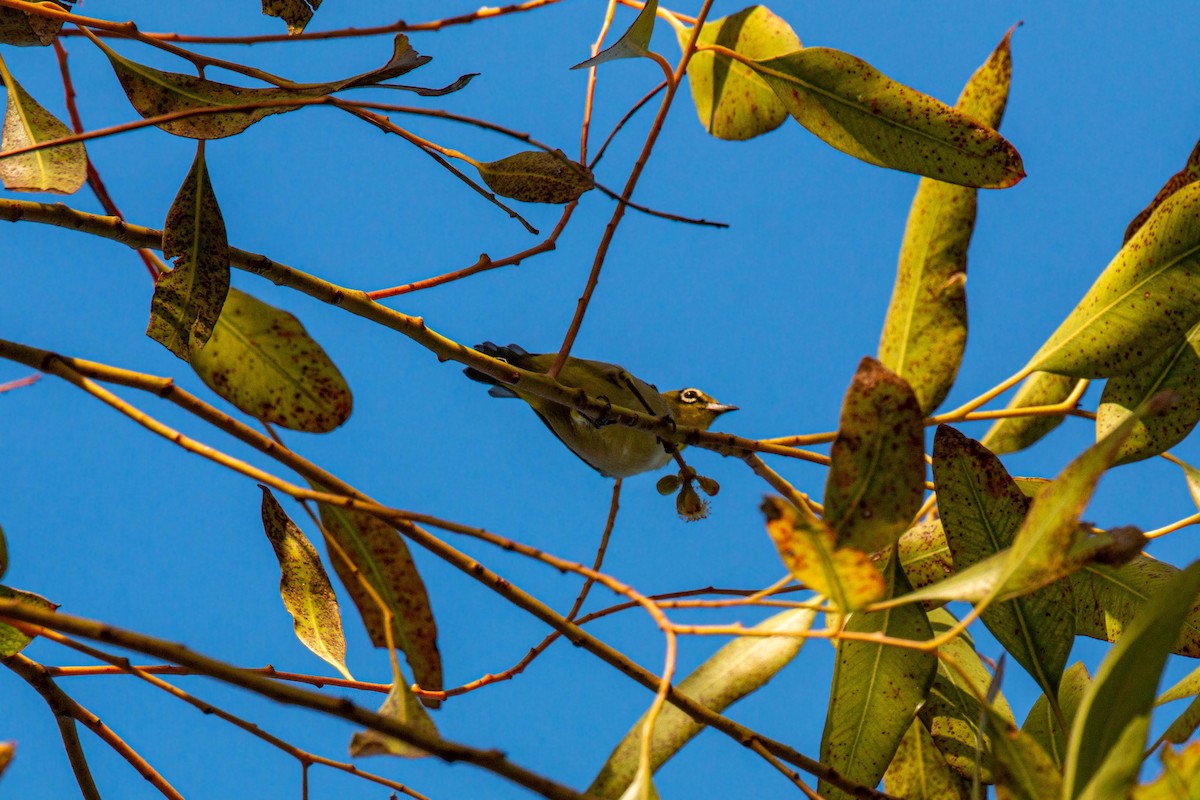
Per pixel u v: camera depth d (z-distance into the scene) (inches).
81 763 96.1
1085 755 89.9
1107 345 96.3
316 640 96.3
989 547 95.4
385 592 95.3
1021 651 94.7
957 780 96.5
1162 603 89.7
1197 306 96.0
